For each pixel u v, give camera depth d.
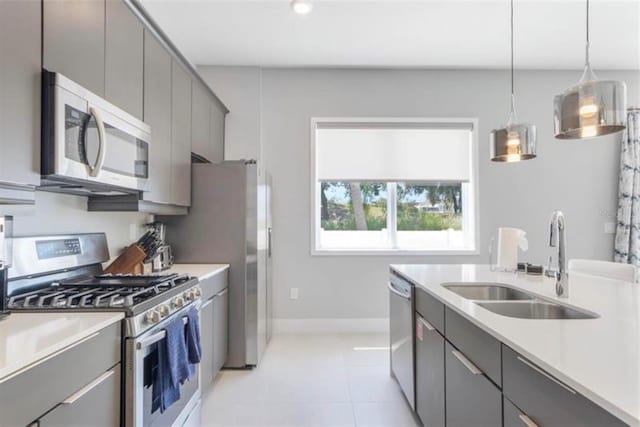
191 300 1.97
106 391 1.30
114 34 1.88
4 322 1.28
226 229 3.10
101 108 1.67
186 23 3.09
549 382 0.96
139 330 1.44
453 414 1.66
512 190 4.15
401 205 4.22
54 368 1.06
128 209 2.20
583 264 2.66
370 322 4.08
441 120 4.12
